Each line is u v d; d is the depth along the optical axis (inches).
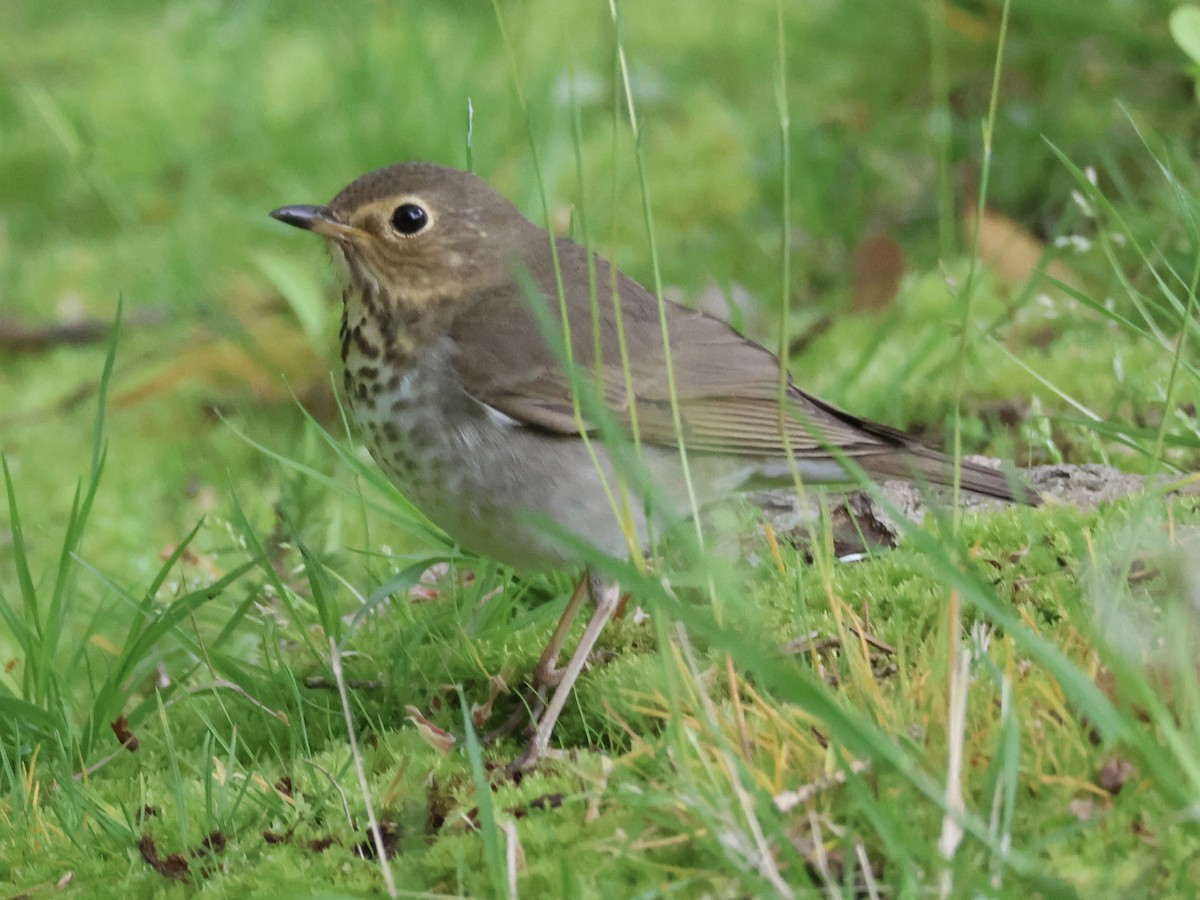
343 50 710.5
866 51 658.2
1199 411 348.5
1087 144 555.5
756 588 338.3
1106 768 239.3
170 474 500.1
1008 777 221.6
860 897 227.8
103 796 308.5
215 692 332.2
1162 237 472.1
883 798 231.8
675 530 246.1
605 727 310.0
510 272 349.1
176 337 575.5
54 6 805.2
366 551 371.6
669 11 711.1
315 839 272.8
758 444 334.6
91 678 350.6
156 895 267.7
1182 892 222.2
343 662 354.0
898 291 517.7
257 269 594.2
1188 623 278.4
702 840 229.9
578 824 257.8
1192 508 345.4
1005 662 270.5
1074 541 319.9
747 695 287.4
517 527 329.7
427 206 342.3
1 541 468.8
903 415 451.8
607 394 331.0
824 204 585.3
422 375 332.8
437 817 273.7
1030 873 206.5
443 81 652.1
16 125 698.2
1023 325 480.4
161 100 691.4
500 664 345.7
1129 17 588.7
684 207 591.2
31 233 639.8
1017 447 420.8
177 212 637.3
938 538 336.5
